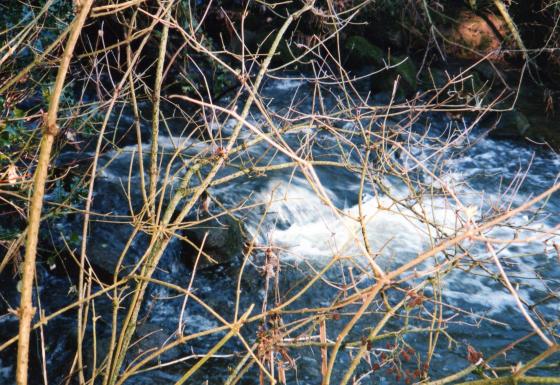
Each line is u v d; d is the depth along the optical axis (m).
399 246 8.12
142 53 10.62
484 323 6.75
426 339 6.32
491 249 1.88
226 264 7.46
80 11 2.02
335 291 7.03
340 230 8.50
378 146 3.54
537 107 13.58
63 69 1.85
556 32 13.19
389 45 15.23
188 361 5.96
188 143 9.91
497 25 15.54
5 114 4.57
